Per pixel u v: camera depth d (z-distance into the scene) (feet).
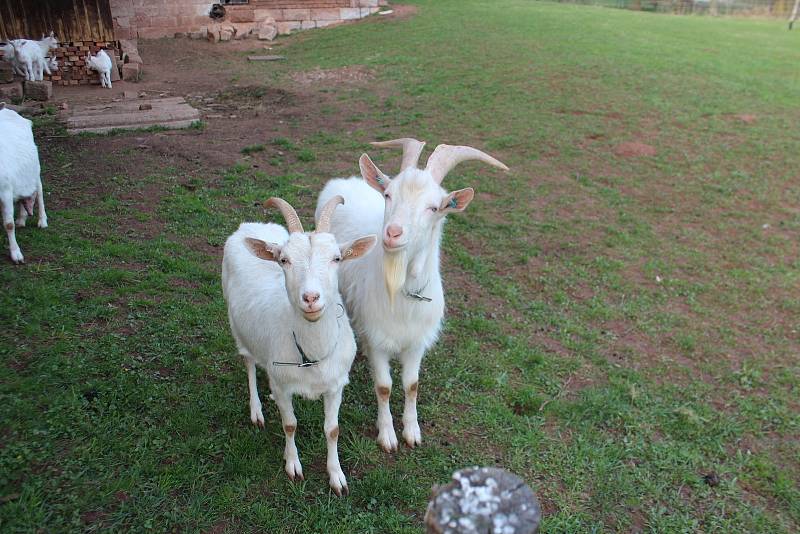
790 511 8.34
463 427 9.25
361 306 8.71
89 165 17.24
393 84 28.48
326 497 7.82
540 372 10.55
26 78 25.82
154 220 14.24
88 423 8.29
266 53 37.52
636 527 7.97
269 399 9.34
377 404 9.50
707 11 59.67
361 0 45.60
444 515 4.17
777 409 10.05
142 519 7.18
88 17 28.43
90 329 10.20
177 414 8.69
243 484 7.79
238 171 17.63
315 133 21.88
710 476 8.77
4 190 11.52
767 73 29.96
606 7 57.82
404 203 7.38
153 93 27.43
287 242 7.02
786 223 16.46
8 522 6.92
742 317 12.60
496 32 37.65
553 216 16.38
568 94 26.17
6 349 9.45
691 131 22.56
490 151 20.58
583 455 8.88
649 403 10.03
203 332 10.47
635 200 17.53
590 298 12.91
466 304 12.39
